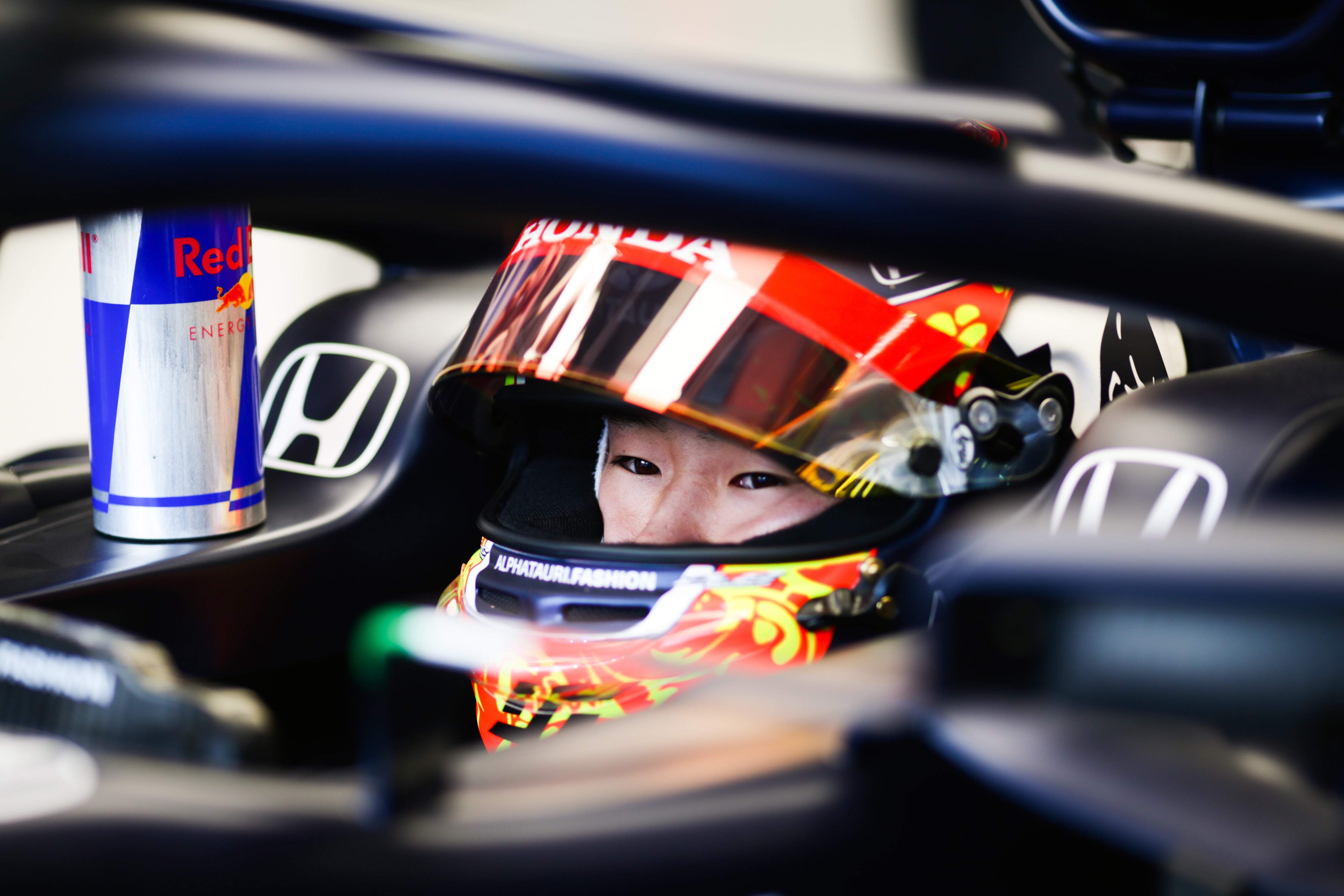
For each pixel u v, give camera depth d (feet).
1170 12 13.52
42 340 18.78
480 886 4.67
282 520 12.61
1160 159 17.22
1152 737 4.72
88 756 4.86
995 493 11.02
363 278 24.89
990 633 4.84
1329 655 4.78
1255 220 5.50
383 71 4.75
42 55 4.33
